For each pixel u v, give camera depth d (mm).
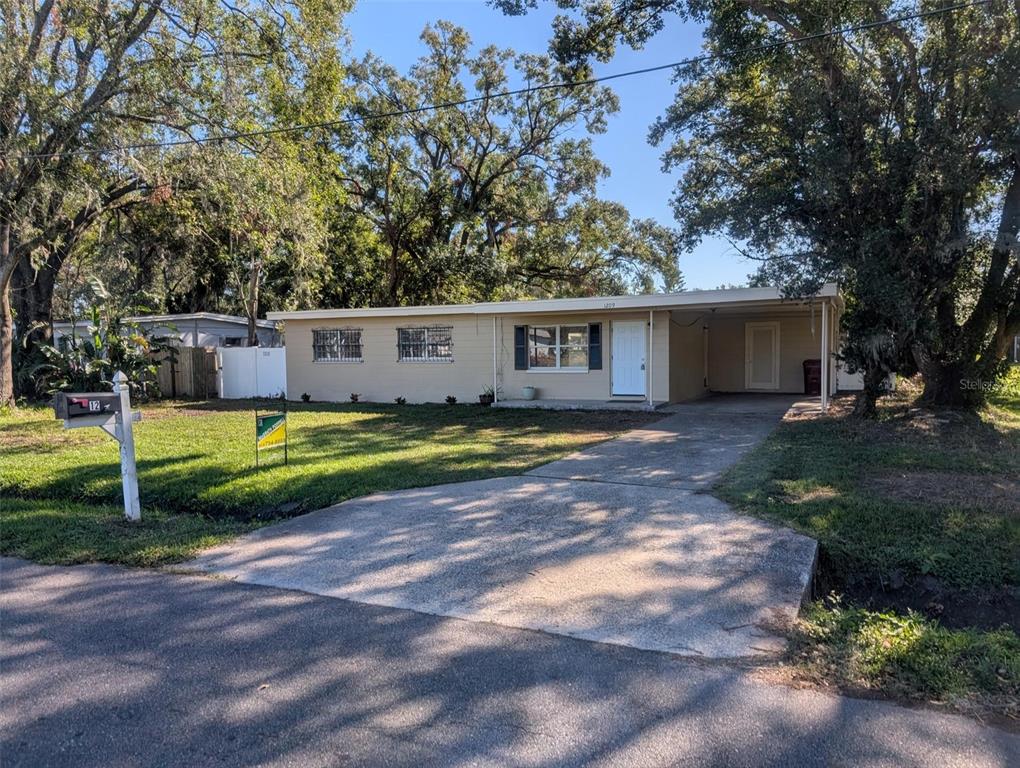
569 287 33438
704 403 15898
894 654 3348
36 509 6625
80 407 5613
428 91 26250
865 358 11094
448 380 17219
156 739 2709
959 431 10117
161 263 26047
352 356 18297
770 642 3539
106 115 12922
